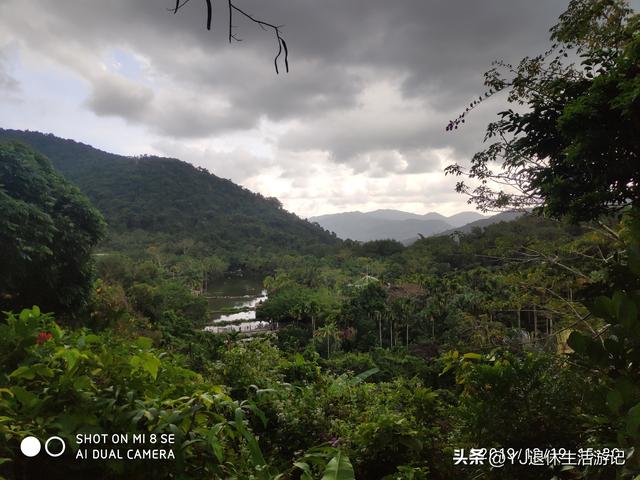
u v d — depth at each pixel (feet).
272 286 167.12
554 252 16.20
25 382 4.95
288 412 10.59
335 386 12.80
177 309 107.34
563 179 11.52
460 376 8.57
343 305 98.43
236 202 454.40
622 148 9.47
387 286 105.60
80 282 37.52
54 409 4.49
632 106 8.54
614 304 4.59
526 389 7.04
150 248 220.84
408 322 85.20
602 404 5.14
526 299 17.79
